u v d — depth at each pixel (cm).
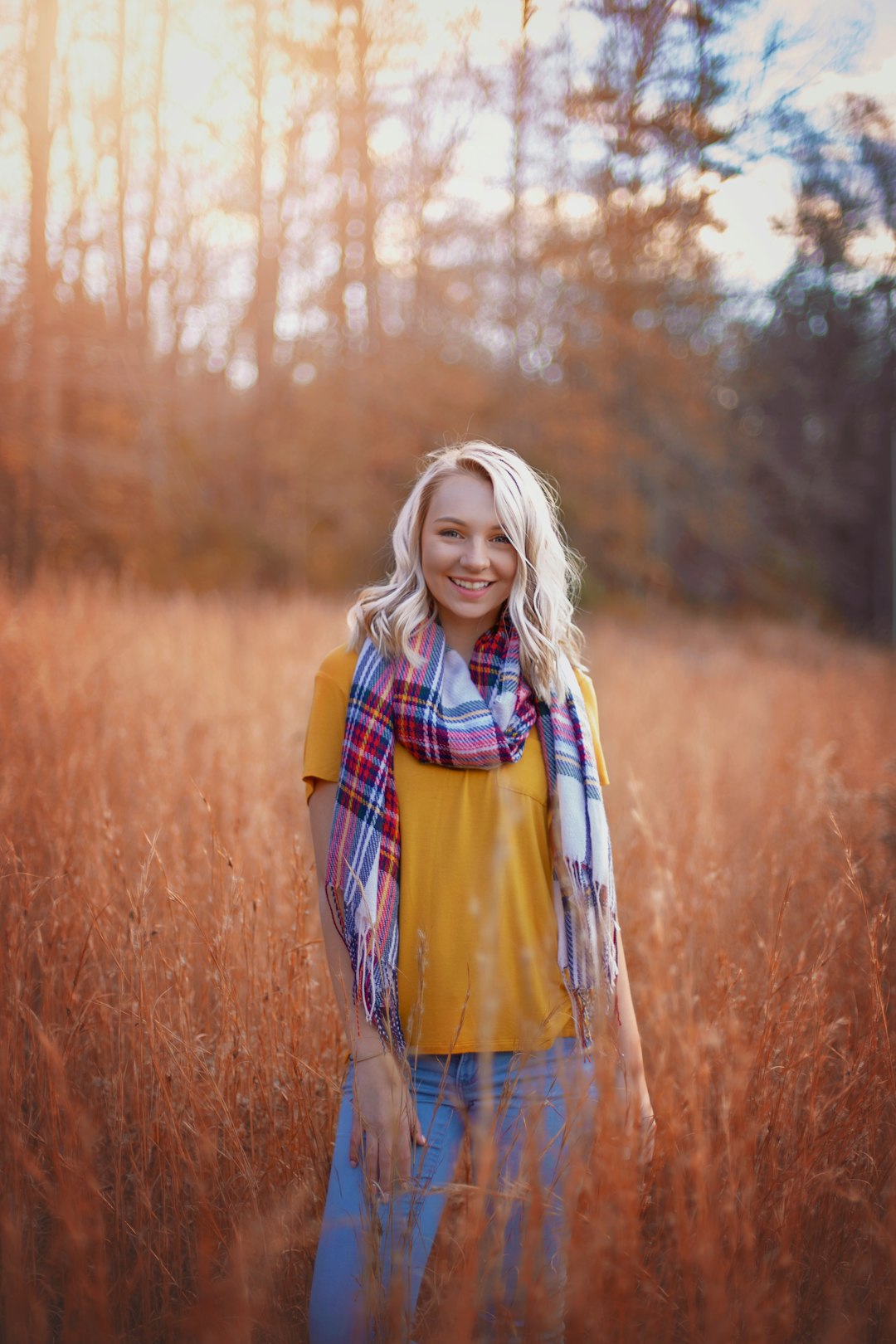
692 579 2797
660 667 971
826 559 2900
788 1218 158
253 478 1811
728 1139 154
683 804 392
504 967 156
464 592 166
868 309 1769
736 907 265
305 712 503
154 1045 185
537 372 2131
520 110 1009
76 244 1331
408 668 162
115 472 1421
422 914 157
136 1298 175
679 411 2320
